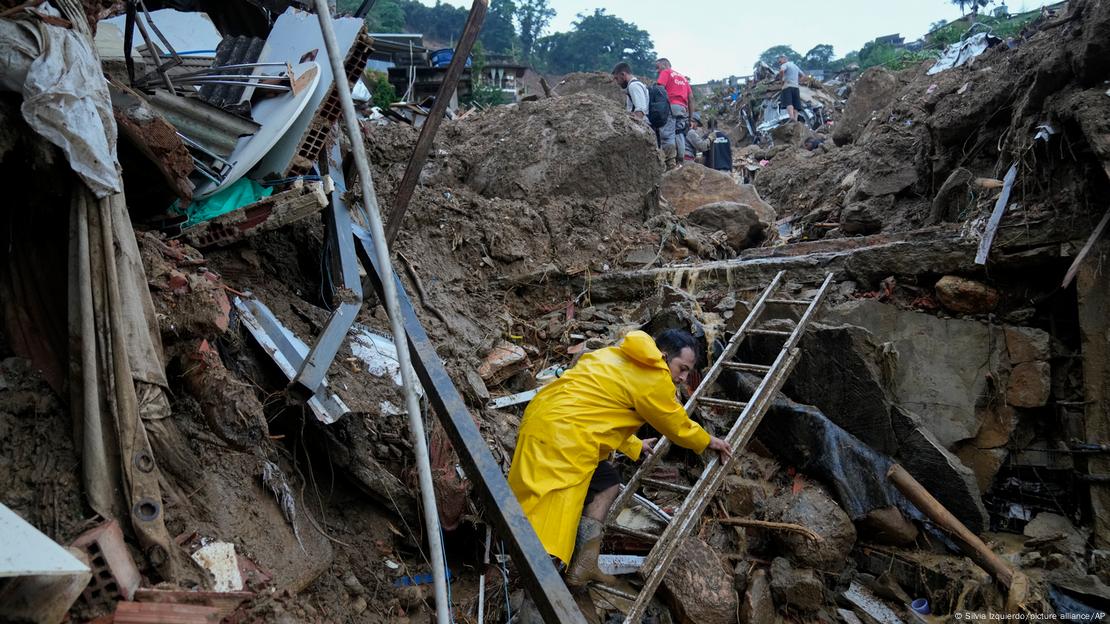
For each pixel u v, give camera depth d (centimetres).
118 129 333
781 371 476
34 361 281
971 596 439
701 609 396
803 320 512
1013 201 565
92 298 269
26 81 262
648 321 588
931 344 536
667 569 376
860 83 1398
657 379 356
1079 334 518
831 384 523
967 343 530
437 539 243
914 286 563
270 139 413
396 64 1642
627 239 695
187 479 288
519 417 501
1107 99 500
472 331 548
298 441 379
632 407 359
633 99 1019
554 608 266
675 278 634
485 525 409
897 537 475
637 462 497
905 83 1347
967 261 536
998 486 529
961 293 535
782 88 1889
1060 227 512
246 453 322
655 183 764
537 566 278
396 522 394
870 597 454
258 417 335
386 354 443
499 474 304
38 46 269
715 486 402
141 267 290
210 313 310
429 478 247
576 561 352
